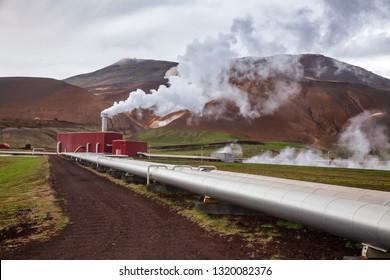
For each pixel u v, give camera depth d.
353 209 11.55
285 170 65.50
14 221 19.30
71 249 13.45
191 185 21.94
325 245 13.59
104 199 25.41
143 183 34.34
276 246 13.51
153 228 16.59
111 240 14.57
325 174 56.84
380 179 47.94
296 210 13.93
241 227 16.50
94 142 104.81
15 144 178.12
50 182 37.03
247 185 17.56
